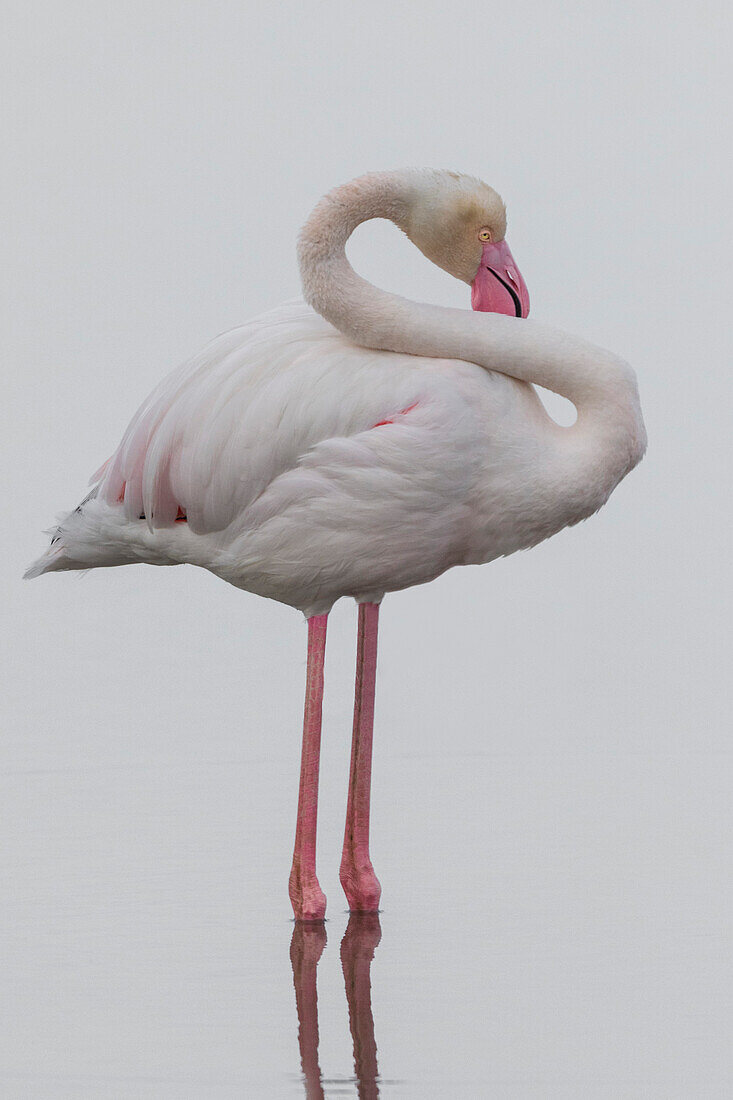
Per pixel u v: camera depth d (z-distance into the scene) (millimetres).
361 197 10000
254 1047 8055
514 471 9789
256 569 10133
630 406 9945
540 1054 7938
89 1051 8016
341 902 10586
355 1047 8039
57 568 11086
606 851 11328
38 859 11203
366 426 9664
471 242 10266
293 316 10414
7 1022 8398
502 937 9695
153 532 10328
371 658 10633
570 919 9969
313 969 9203
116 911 10180
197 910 10242
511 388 9914
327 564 9953
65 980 9008
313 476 9703
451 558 10219
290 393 9727
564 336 9977
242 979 9047
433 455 9562
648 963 9195
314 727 10352
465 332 9859
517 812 12344
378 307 9844
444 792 12922
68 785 13086
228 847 11508
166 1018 8445
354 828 10477
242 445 9781
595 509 10133
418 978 9039
